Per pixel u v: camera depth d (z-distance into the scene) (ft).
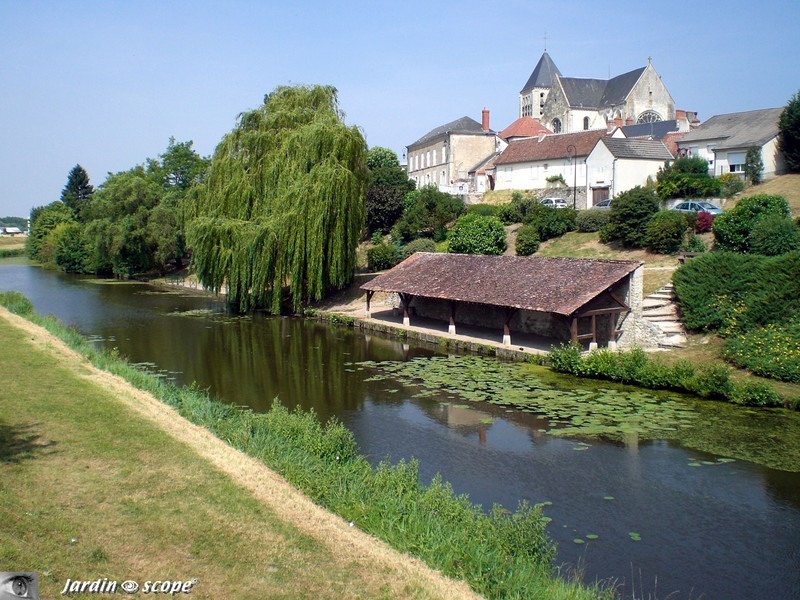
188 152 255.09
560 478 43.98
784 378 61.82
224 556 26.55
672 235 101.55
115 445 37.86
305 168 114.42
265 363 80.07
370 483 37.01
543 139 176.65
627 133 205.67
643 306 79.97
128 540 27.12
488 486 42.78
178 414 47.44
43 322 84.02
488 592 26.50
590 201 152.25
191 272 181.57
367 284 106.52
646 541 35.53
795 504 39.81
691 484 42.78
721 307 73.41
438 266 102.12
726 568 32.81
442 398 63.52
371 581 25.71
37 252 285.02
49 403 45.16
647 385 65.82
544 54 281.74
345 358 82.79
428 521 32.09
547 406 60.08
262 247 114.93
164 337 97.40
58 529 27.35
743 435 51.39
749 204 92.38
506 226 140.05
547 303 76.23
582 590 28.60
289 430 44.47
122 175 244.01
